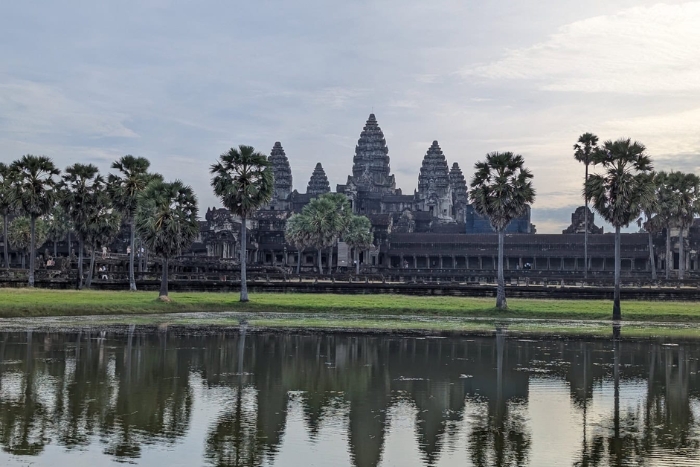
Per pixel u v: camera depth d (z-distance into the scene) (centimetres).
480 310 9731
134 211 12838
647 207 9888
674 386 4756
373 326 8075
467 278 16900
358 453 3238
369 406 4100
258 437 3444
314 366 5334
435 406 4128
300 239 18100
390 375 5022
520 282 13862
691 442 3475
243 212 10806
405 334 7319
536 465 3131
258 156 10862
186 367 5181
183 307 9869
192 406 4009
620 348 6462
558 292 12069
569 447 3388
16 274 13588
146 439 3381
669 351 6294
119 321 8219
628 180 9500
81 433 3450
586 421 3850
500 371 5228
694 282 13175
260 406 4047
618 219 9456
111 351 5825
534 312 9538
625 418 3916
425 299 11631
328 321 8631
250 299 11125
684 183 15712
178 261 17688
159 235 10288
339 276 14588
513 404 4206
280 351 6031
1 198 14200
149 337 6769
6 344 6088
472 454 3266
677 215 15738
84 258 16300
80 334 6862
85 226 12862
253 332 7325
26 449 3209
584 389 4638
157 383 4606
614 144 9662
